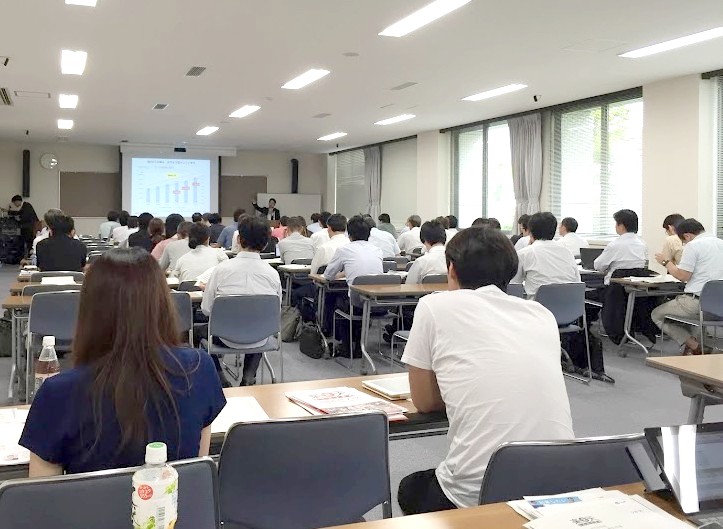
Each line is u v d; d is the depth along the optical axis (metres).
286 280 7.38
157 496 1.06
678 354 5.91
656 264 8.06
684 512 1.17
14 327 4.24
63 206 15.61
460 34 6.00
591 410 4.31
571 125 9.64
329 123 11.82
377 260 5.66
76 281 4.68
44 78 8.08
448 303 1.81
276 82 8.23
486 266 1.85
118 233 9.87
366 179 15.32
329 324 5.97
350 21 5.66
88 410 1.25
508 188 11.07
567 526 1.12
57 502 1.08
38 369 1.99
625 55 6.73
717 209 7.61
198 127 12.52
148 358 1.29
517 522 1.18
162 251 6.34
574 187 9.60
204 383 1.37
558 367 1.72
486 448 1.61
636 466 1.34
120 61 7.18
